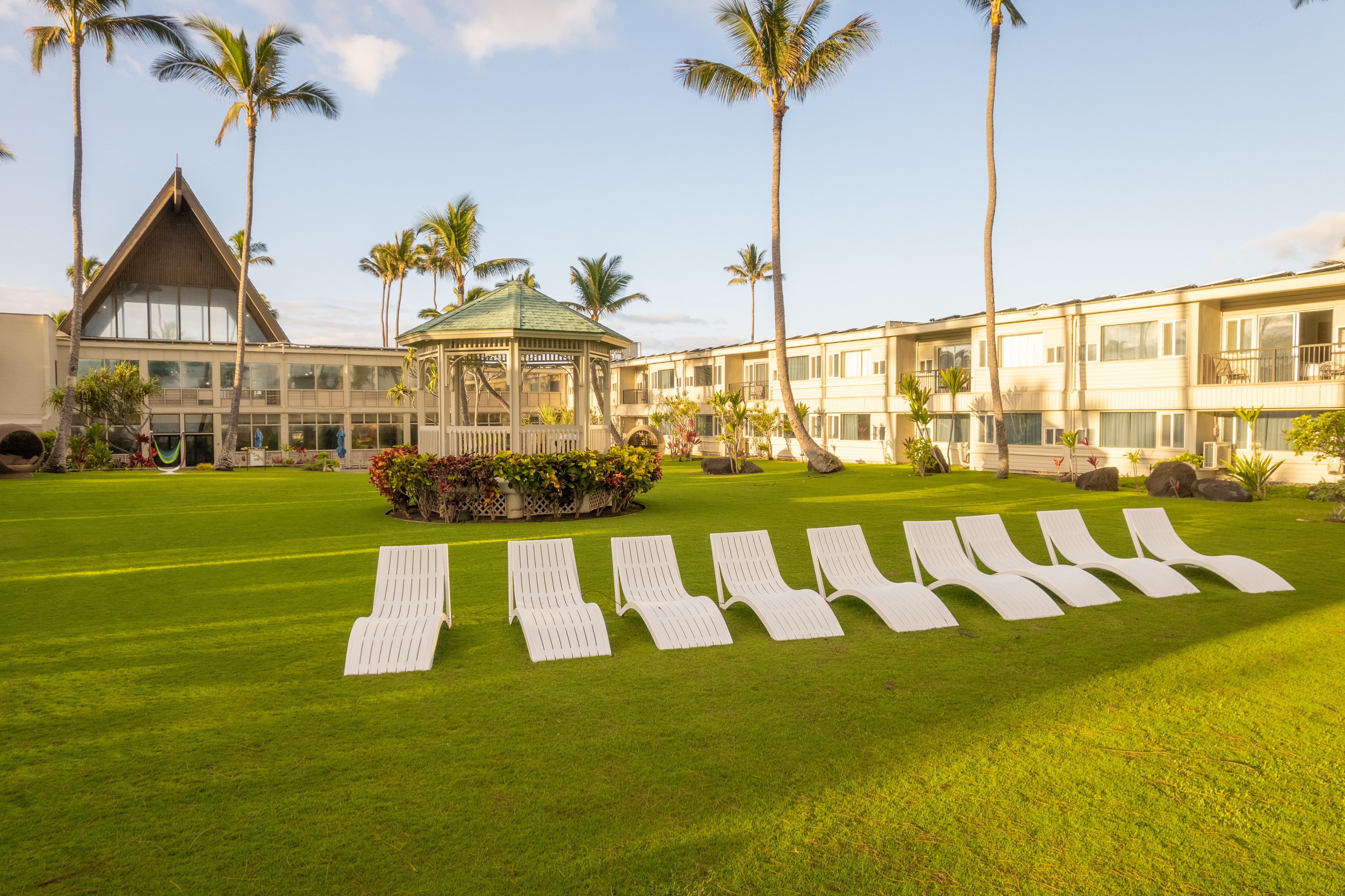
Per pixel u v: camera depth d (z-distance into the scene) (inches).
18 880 132.3
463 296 1473.9
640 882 132.3
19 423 1406.3
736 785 166.6
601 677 237.5
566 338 649.6
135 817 153.4
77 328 1162.6
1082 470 1108.5
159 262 1807.3
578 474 621.6
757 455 1754.4
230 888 130.7
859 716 205.0
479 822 151.6
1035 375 1170.6
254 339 1899.6
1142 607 323.3
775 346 1346.0
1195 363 971.3
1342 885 131.2
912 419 1450.5
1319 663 248.5
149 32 1124.5
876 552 461.1
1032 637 280.4
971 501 770.2
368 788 165.2
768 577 328.8
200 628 295.4
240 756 181.2
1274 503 725.3
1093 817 153.4
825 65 1071.6
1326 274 847.7
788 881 132.3
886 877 133.4
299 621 306.3
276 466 1699.1
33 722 201.0
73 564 426.0
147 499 772.6
